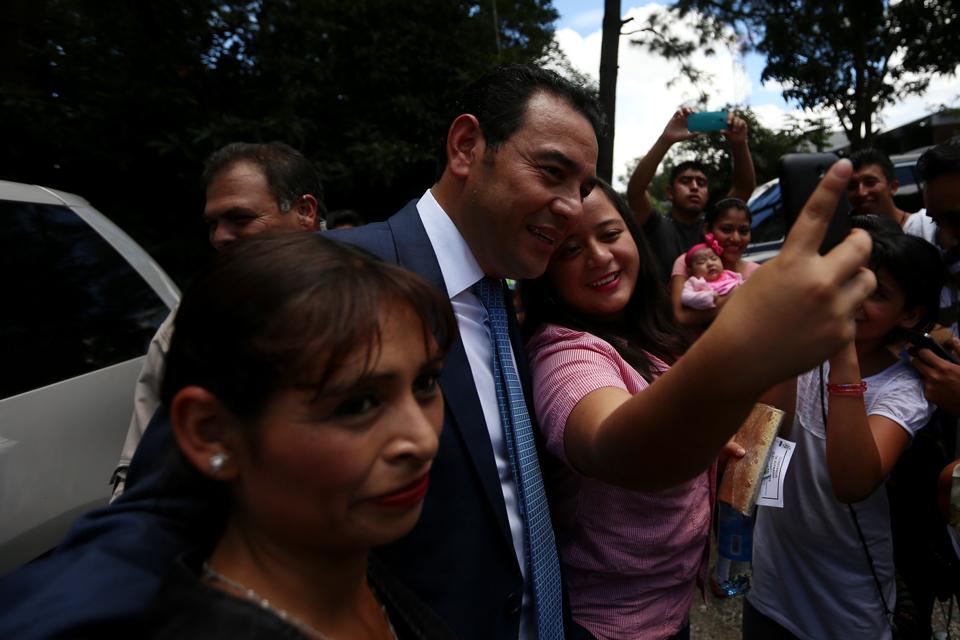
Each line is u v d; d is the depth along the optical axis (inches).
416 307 24.5
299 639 22.2
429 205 47.8
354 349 22.5
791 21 422.3
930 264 60.4
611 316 57.3
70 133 190.9
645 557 51.8
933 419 67.7
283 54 227.0
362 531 24.2
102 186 209.6
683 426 28.3
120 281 92.7
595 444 36.2
